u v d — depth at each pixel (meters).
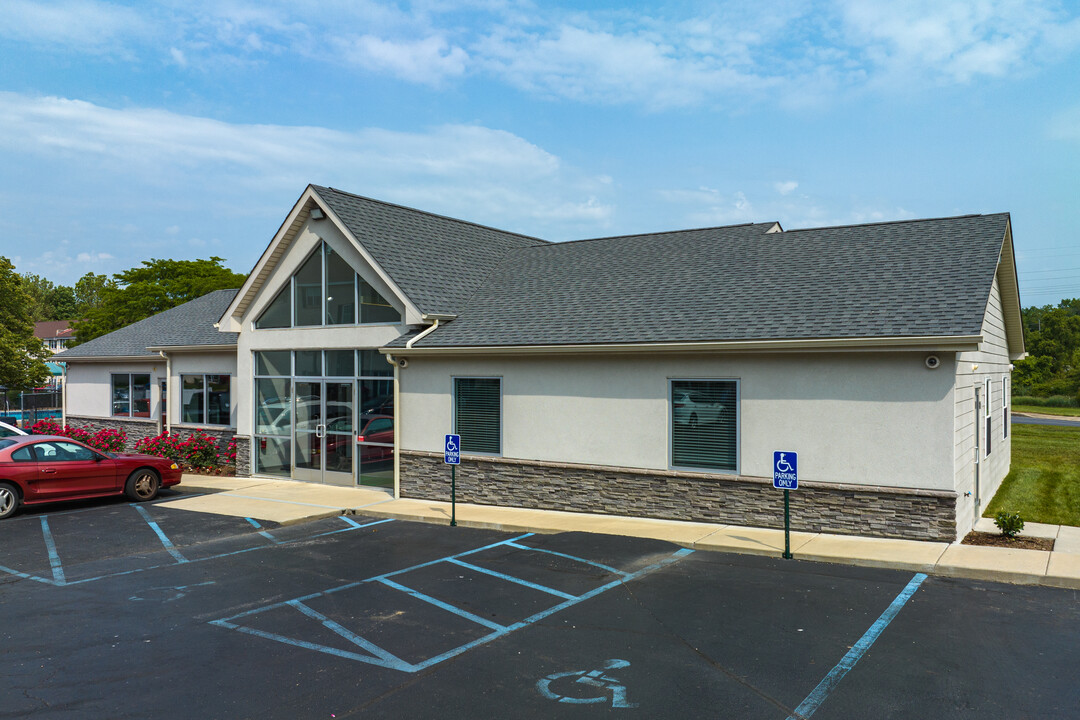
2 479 14.04
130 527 13.24
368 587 9.38
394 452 16.11
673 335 12.75
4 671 6.79
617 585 9.28
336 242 17.22
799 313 12.32
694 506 12.79
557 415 14.12
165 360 22.91
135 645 7.43
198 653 7.18
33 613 8.52
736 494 12.39
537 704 5.97
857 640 7.29
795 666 6.67
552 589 9.16
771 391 12.09
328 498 15.90
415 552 11.23
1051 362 69.00
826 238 15.40
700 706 5.89
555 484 14.13
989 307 13.88
